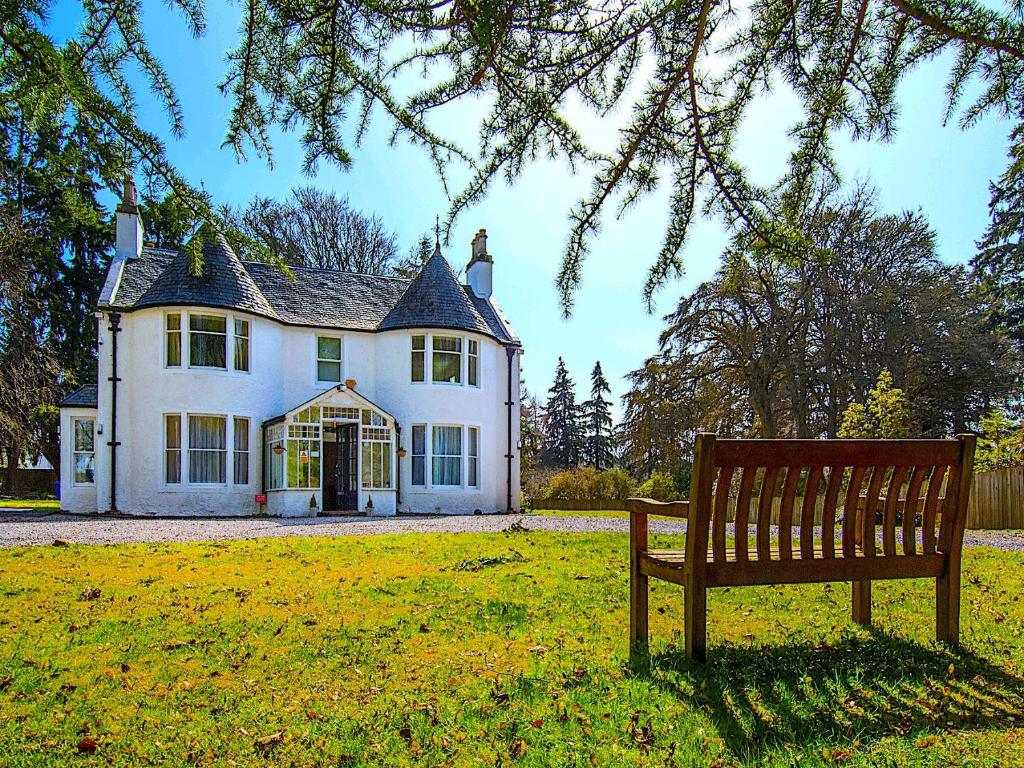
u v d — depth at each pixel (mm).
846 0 2902
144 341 18484
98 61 2537
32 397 23984
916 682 3643
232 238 3213
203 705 3533
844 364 23531
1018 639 4512
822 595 6047
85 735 3182
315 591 6496
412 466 21172
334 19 2500
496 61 2748
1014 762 2701
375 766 2818
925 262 23312
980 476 17203
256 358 19500
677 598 6059
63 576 7293
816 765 2703
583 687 3641
